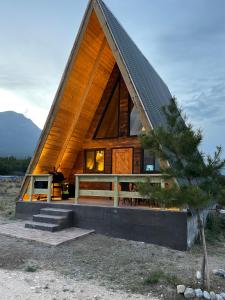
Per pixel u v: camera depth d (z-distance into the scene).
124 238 8.38
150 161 11.57
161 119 9.74
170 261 6.34
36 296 4.22
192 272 5.58
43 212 9.86
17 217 11.02
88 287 4.66
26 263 5.82
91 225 9.11
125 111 12.48
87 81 11.45
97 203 10.02
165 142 4.97
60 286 4.66
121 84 12.71
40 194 11.71
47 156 11.55
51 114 10.60
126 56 9.99
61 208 9.94
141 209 8.21
